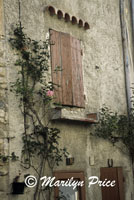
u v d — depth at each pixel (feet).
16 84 25.50
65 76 29.63
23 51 26.48
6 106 24.93
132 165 35.14
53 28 29.66
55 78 28.81
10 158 24.45
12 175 24.41
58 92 28.68
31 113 26.35
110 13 36.14
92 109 31.83
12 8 26.68
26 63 26.45
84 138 30.45
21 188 23.95
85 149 30.35
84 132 30.58
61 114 27.17
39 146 26.21
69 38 30.68
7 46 25.77
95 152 31.27
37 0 28.73
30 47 27.30
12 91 25.48
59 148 28.04
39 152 26.20
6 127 24.71
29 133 26.02
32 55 27.35
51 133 27.09
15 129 25.18
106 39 34.96
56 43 29.55
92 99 32.04
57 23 30.12
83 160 29.94
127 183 34.06
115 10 36.86
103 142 32.35
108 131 31.99
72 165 28.86
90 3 34.04
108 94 33.99
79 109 30.55
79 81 30.89
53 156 27.04
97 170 31.14
